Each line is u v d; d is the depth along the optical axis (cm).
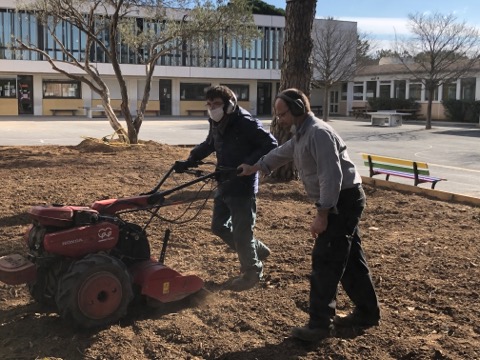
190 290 430
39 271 407
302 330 372
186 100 4950
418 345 369
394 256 579
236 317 418
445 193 920
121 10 1802
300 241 636
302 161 366
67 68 4306
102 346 366
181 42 1681
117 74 1616
